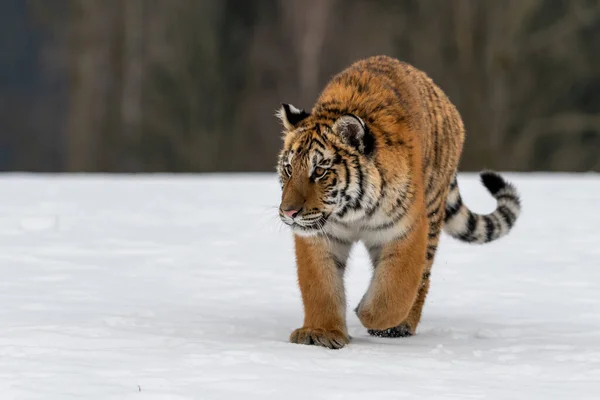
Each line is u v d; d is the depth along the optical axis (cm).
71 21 5678
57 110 5978
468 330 1027
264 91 5466
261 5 5522
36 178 3116
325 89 1058
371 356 852
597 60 5000
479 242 1245
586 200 2272
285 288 1223
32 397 666
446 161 1147
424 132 1062
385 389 721
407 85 1068
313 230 940
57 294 1123
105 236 1644
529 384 754
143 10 5572
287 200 933
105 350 818
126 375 730
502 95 5050
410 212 968
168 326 962
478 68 5084
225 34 5556
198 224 1836
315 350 865
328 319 961
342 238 977
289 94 5419
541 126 5016
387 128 972
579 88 5088
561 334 984
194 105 5434
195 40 5494
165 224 1828
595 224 1848
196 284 1234
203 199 2317
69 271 1292
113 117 5525
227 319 1031
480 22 5106
